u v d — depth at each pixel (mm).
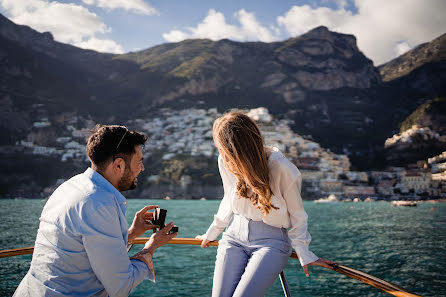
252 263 1759
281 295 7617
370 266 12602
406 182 144500
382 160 175375
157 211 1766
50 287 1257
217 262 1919
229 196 2033
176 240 2176
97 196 1320
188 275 9664
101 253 1257
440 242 20156
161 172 143500
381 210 66750
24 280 1329
